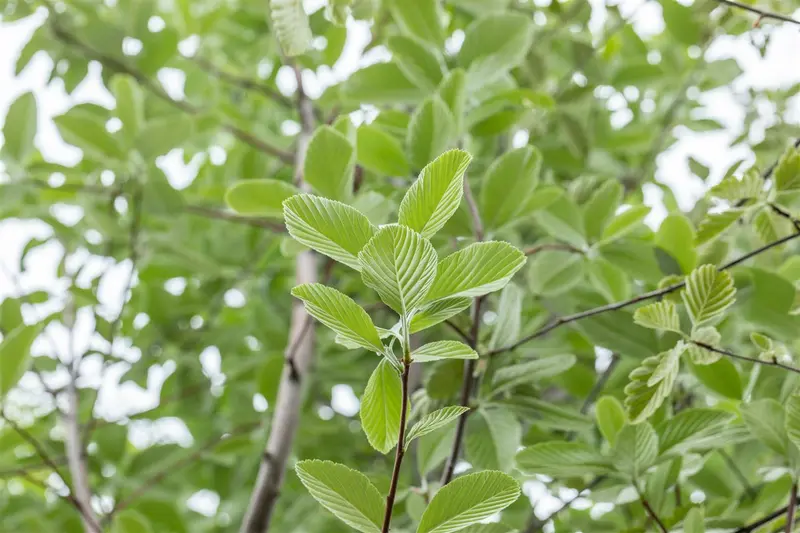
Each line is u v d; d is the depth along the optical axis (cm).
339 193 183
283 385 245
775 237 183
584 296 234
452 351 149
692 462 194
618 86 306
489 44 218
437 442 195
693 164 223
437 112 196
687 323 193
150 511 276
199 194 320
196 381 308
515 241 264
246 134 315
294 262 340
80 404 293
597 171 311
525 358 238
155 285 313
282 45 174
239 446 283
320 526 291
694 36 291
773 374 193
